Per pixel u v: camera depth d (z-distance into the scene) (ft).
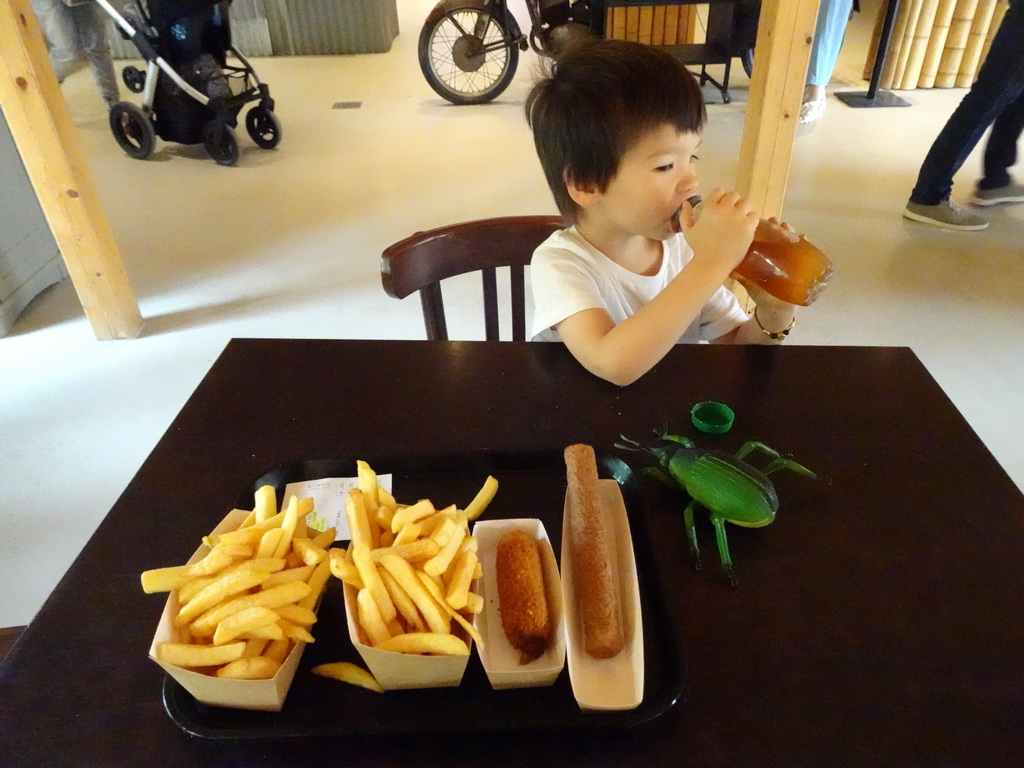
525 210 9.65
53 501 5.32
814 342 7.00
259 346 3.04
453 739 1.73
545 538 2.06
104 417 6.14
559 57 2.92
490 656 1.85
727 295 3.60
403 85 15.24
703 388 2.81
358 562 1.69
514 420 2.64
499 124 12.80
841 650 1.89
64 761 1.65
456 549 1.77
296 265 8.47
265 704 1.73
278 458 2.47
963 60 13.93
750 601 2.01
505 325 7.35
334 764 1.67
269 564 1.76
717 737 1.71
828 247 8.66
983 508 2.30
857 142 11.71
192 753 1.68
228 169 11.11
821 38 11.73
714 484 2.15
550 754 1.69
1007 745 1.68
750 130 6.41
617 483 2.27
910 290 7.82
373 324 7.40
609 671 1.80
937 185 8.91
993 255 8.49
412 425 2.62
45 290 7.93
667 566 2.11
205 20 10.34
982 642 1.91
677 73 2.67
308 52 17.67
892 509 2.30
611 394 2.77
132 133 11.62
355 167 11.11
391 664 1.68
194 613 1.69
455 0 12.87
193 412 2.67
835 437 2.58
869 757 1.66
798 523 2.24
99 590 2.02
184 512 2.27
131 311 7.13
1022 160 10.69
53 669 1.83
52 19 12.46
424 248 3.65
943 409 2.72
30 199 7.62
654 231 2.92
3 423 6.07
